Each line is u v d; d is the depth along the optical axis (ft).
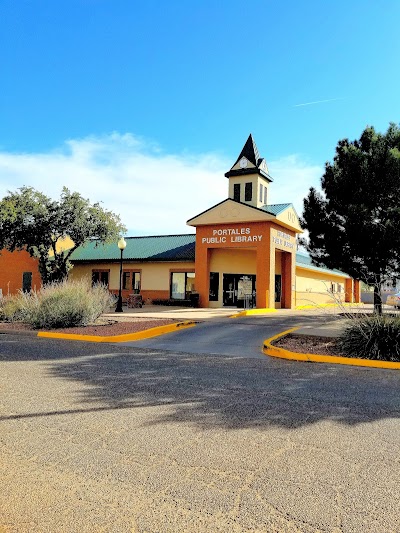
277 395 20.53
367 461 12.76
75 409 17.90
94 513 9.82
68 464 12.44
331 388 22.16
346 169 60.34
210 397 19.99
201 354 33.27
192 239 101.35
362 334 32.24
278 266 88.43
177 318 55.83
